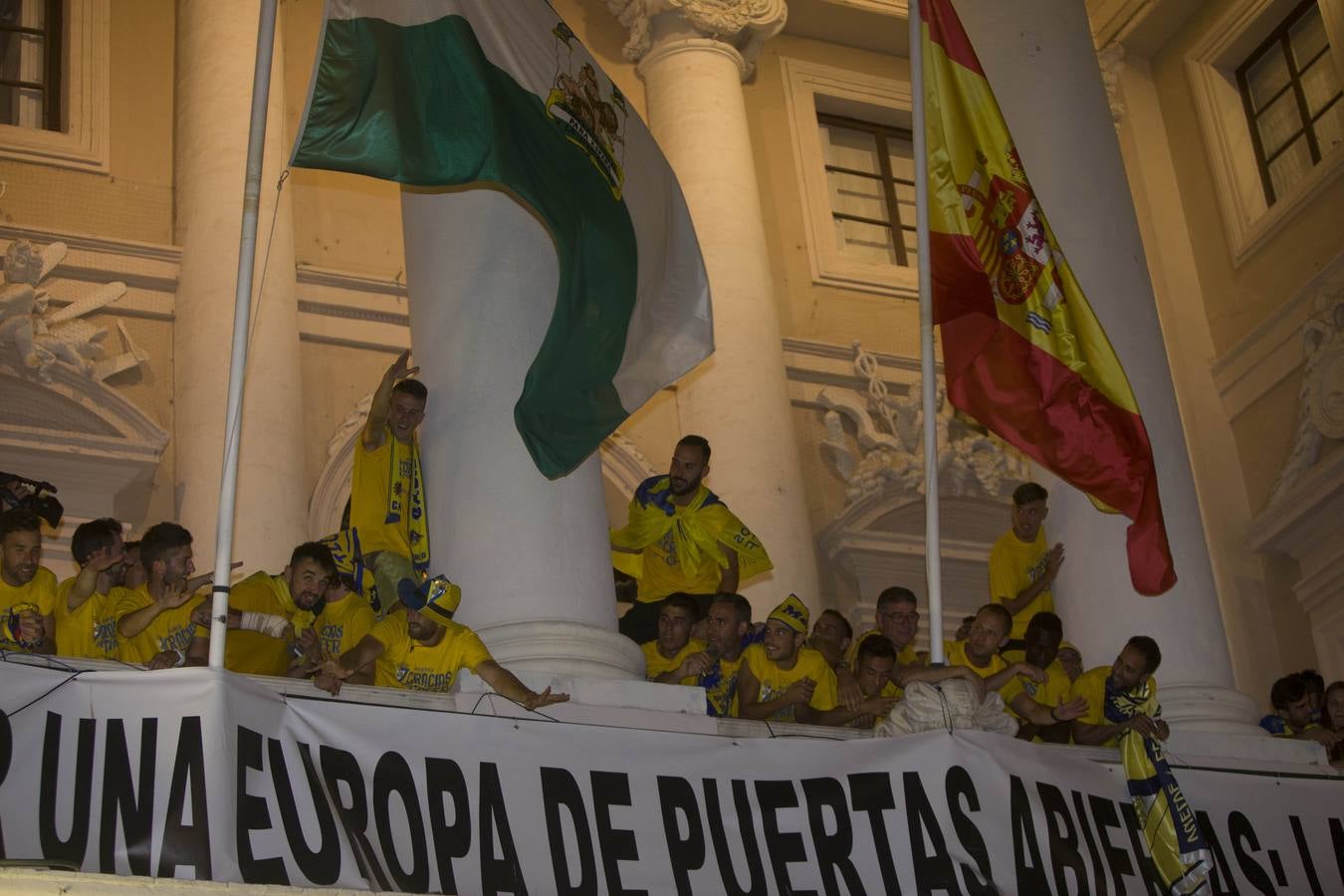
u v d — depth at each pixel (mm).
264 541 11383
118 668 6723
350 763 6844
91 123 13000
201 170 12680
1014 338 9422
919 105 9352
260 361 12000
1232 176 15992
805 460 14211
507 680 7508
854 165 16297
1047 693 9414
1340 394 14203
